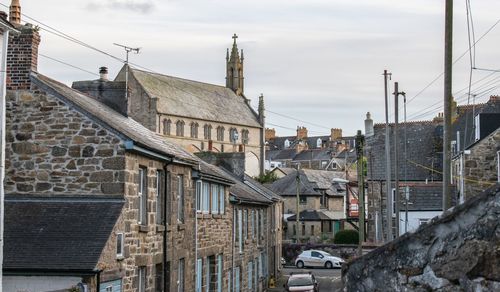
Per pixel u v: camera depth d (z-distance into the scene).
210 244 30.22
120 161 19.38
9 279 17.25
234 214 35.44
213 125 128.50
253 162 138.88
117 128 19.64
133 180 20.08
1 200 17.83
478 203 5.69
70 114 19.73
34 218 18.88
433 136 60.91
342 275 6.65
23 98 19.95
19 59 20.12
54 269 17.03
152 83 118.38
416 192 53.59
